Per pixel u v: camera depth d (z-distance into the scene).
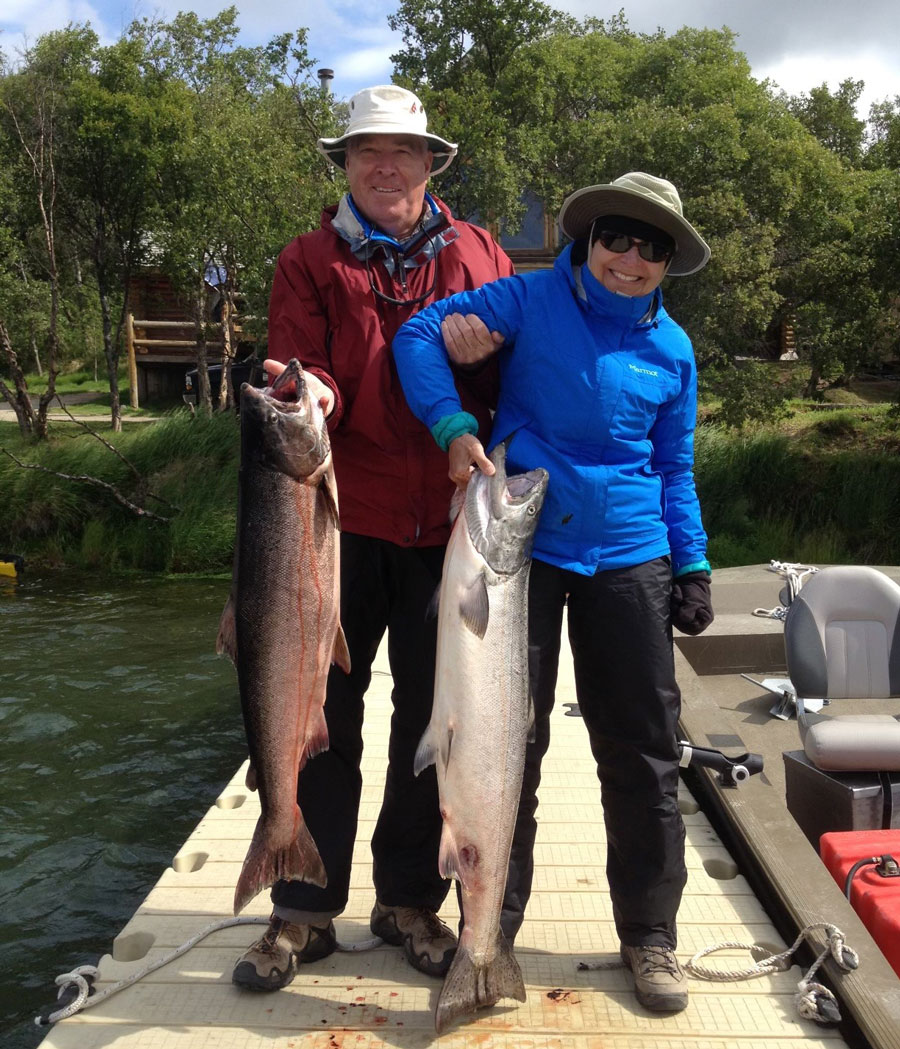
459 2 18.47
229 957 3.08
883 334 16.83
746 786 4.05
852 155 34.47
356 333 2.77
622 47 23.59
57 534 15.08
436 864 3.02
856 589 5.11
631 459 2.75
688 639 6.47
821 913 3.12
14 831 6.25
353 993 2.86
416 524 2.82
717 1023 2.77
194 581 13.70
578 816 4.29
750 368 16.75
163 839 6.16
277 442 2.33
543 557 2.71
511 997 2.53
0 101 19.08
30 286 28.75
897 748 3.92
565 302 2.69
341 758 2.88
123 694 8.74
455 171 17.47
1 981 4.78
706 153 16.59
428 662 2.86
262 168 16.67
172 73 20.80
